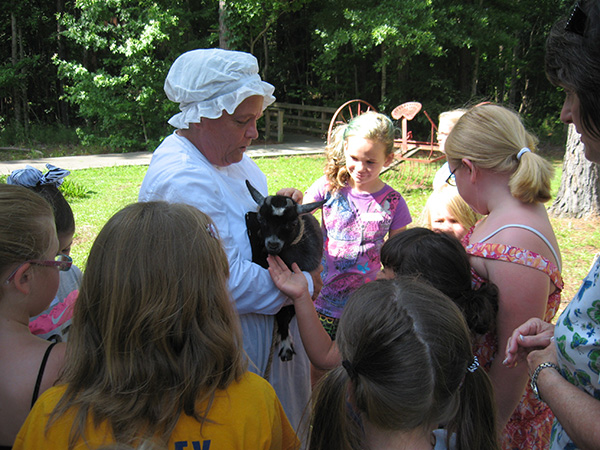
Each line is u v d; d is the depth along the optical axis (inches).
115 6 705.0
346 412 72.5
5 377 72.2
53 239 78.9
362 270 157.2
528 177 91.9
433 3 713.6
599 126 63.3
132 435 62.0
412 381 66.6
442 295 75.2
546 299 90.9
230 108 102.1
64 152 735.1
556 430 81.0
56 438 62.9
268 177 526.0
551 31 69.7
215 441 65.6
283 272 106.1
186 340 65.8
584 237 344.2
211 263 69.3
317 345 105.0
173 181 102.6
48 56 983.0
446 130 178.9
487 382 74.8
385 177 526.6
